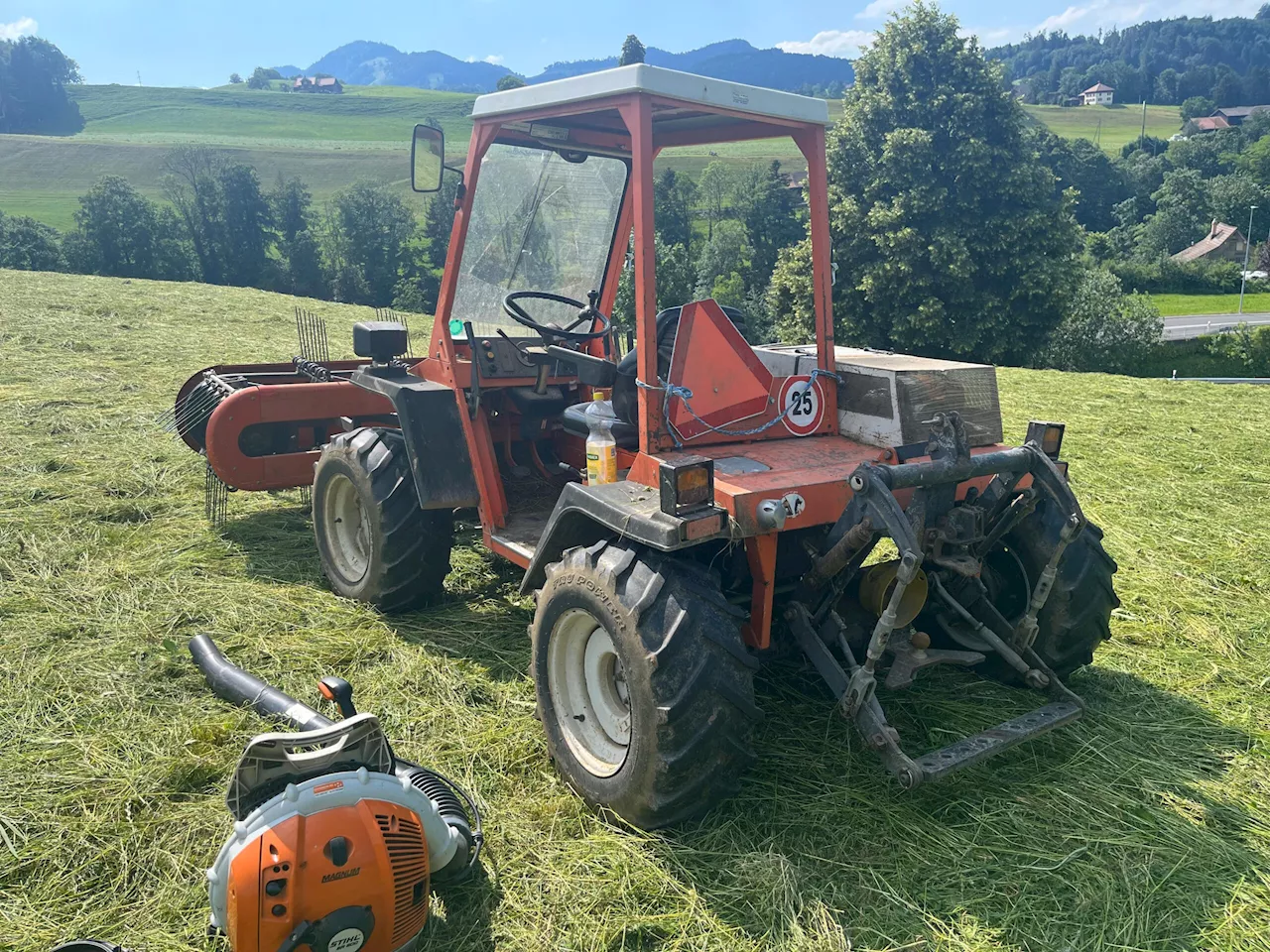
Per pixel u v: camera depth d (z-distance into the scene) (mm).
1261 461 6621
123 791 2699
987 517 2971
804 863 2475
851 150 22750
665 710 2373
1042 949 2184
